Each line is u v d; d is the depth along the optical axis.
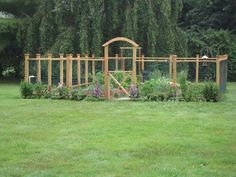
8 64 40.59
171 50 33.88
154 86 21.95
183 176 8.69
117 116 16.62
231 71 41.69
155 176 8.69
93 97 22.12
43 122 15.34
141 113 17.36
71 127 14.27
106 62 22.39
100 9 34.16
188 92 21.56
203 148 11.20
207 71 32.44
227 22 46.41
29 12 39.69
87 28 33.06
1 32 37.16
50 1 34.59
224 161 9.90
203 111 17.92
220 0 46.03
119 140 12.12
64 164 9.68
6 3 38.62
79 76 24.34
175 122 15.15
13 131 13.62
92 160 10.00
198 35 42.81
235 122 15.23
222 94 24.86
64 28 33.78
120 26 34.41
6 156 10.41
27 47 35.66
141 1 33.72
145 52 34.00
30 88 23.28
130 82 24.66
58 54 32.38
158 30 33.94
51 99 22.61
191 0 47.06
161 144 11.62
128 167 9.40
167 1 33.94
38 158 10.23
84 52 32.25
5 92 26.98
